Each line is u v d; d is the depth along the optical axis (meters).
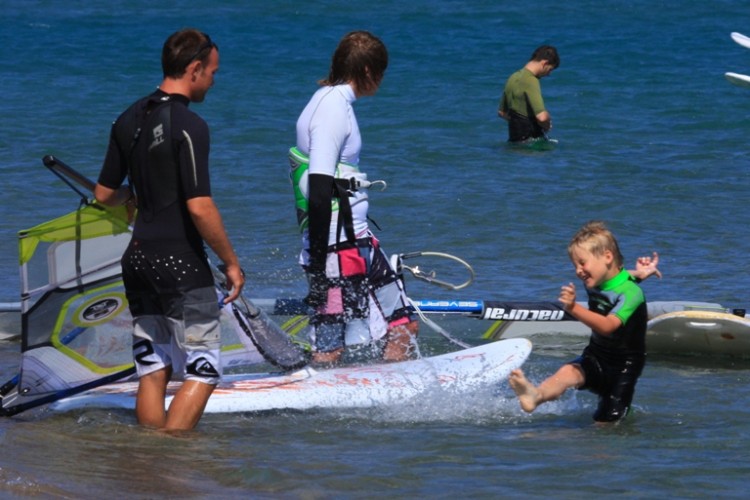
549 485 15.55
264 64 86.81
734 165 48.19
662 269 31.36
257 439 17.92
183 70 17.89
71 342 19.31
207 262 18.08
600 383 19.31
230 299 18.09
